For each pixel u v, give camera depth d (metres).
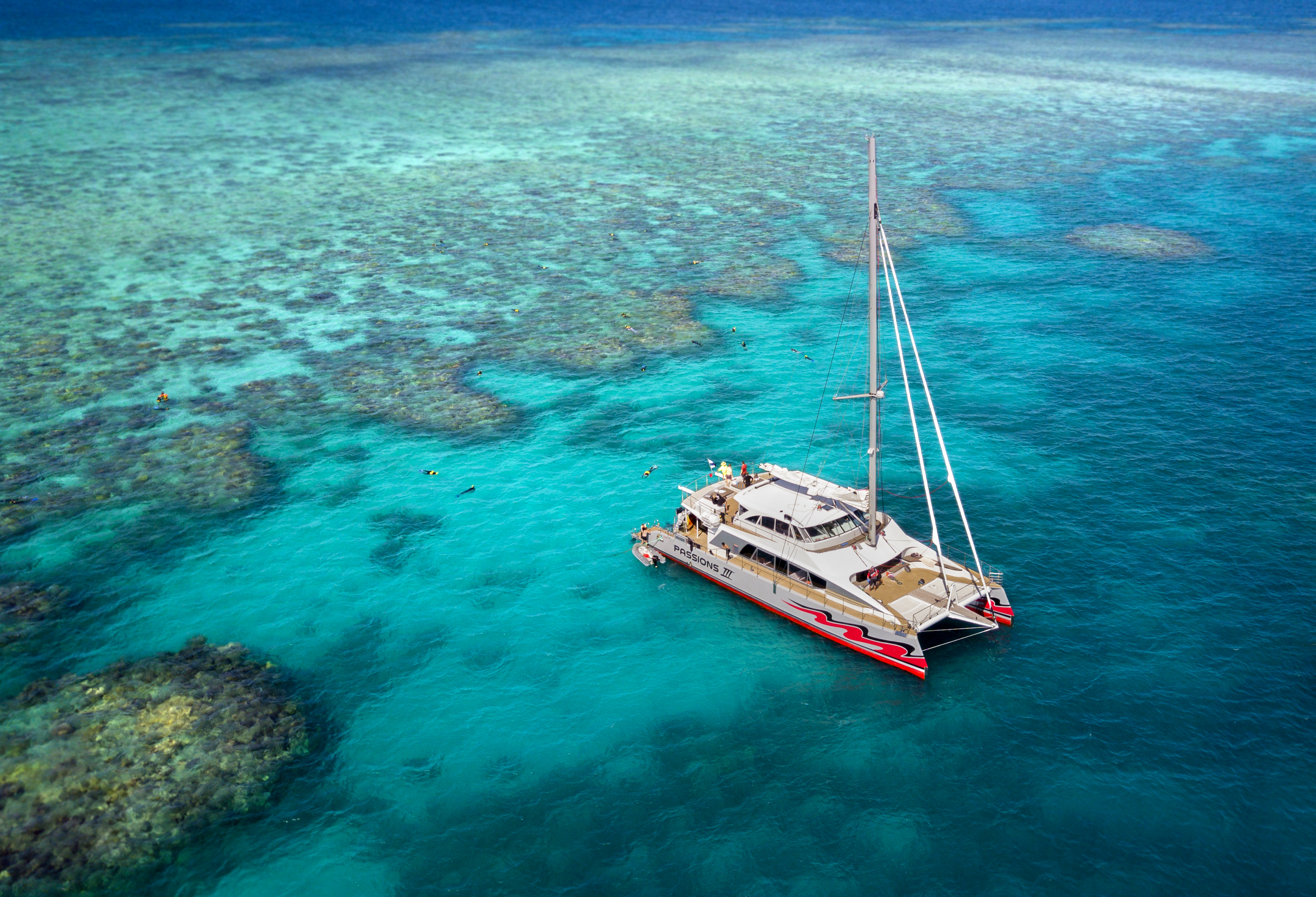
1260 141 138.25
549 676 36.00
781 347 69.31
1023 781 30.11
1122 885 26.28
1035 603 38.88
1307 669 34.34
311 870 27.50
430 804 29.94
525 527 46.62
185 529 46.66
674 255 91.88
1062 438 53.56
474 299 80.38
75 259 89.62
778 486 42.00
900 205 107.56
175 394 62.12
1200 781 29.69
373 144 141.38
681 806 29.72
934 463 51.50
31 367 66.00
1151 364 63.53
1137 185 113.75
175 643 37.97
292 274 86.69
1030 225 98.50
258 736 32.72
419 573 42.91
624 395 61.72
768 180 121.19
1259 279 79.56
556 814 29.52
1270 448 51.25
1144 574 40.44
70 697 34.50
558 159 133.50
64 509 48.38
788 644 37.53
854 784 30.36
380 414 59.38
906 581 37.88
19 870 27.02
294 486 50.78
